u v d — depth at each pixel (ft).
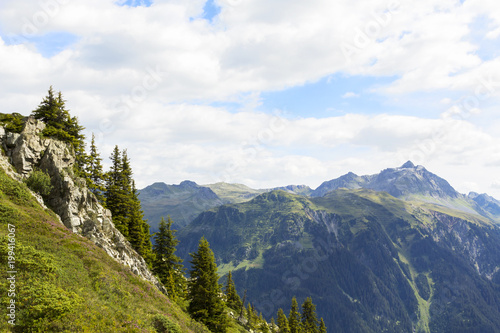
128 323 80.64
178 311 124.36
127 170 214.48
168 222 218.38
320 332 301.63
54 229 111.14
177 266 213.87
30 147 151.64
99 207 169.78
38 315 65.46
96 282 92.17
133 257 169.07
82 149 190.29
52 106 176.35
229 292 360.07
